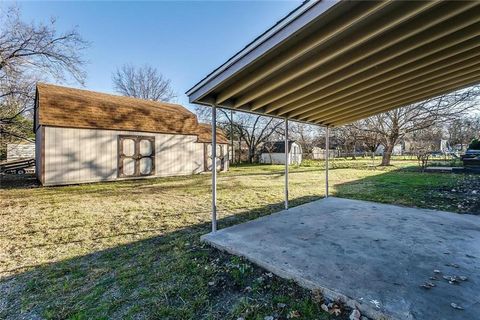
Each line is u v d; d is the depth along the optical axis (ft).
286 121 16.80
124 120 36.63
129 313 6.36
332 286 6.87
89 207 19.16
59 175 30.55
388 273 7.59
